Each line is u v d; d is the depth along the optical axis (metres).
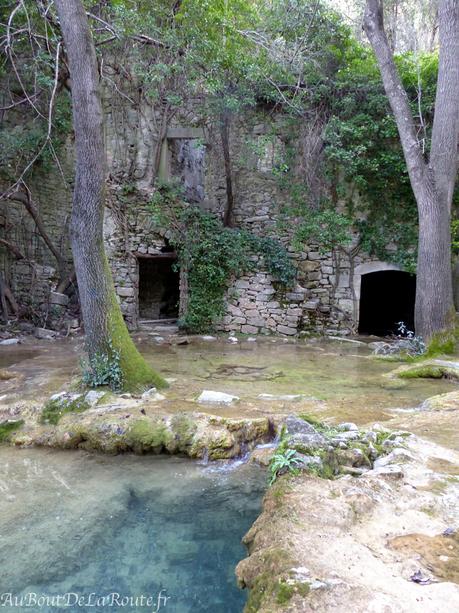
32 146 9.95
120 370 4.98
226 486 3.33
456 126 7.53
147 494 3.21
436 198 7.54
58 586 2.23
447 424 3.98
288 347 8.82
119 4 7.99
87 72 4.73
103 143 4.93
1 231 11.01
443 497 2.49
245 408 4.49
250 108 10.48
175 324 11.46
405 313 13.33
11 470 3.57
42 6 6.75
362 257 10.52
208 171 10.91
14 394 4.88
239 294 10.23
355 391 5.45
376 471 2.82
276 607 1.65
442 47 7.47
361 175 10.05
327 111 10.28
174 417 4.03
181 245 10.13
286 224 10.55
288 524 2.20
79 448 3.96
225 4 8.67
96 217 4.95
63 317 10.24
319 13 9.52
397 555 1.96
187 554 2.49
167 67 8.50
